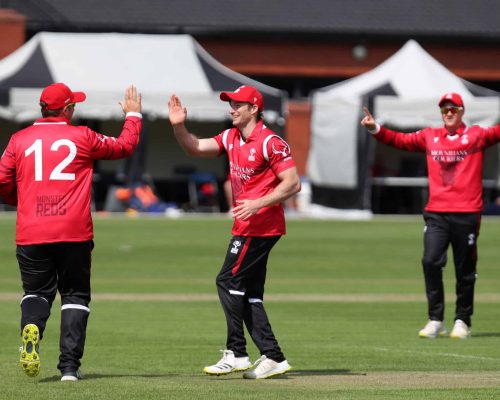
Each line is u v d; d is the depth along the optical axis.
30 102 103.38
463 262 41.16
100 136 29.52
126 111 30.31
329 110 110.94
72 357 29.19
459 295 41.31
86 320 29.45
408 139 41.44
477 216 41.00
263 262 30.58
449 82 113.44
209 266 67.50
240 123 30.42
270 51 130.62
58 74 106.31
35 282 29.20
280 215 30.58
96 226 93.69
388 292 56.44
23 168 28.97
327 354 36.12
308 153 120.56
